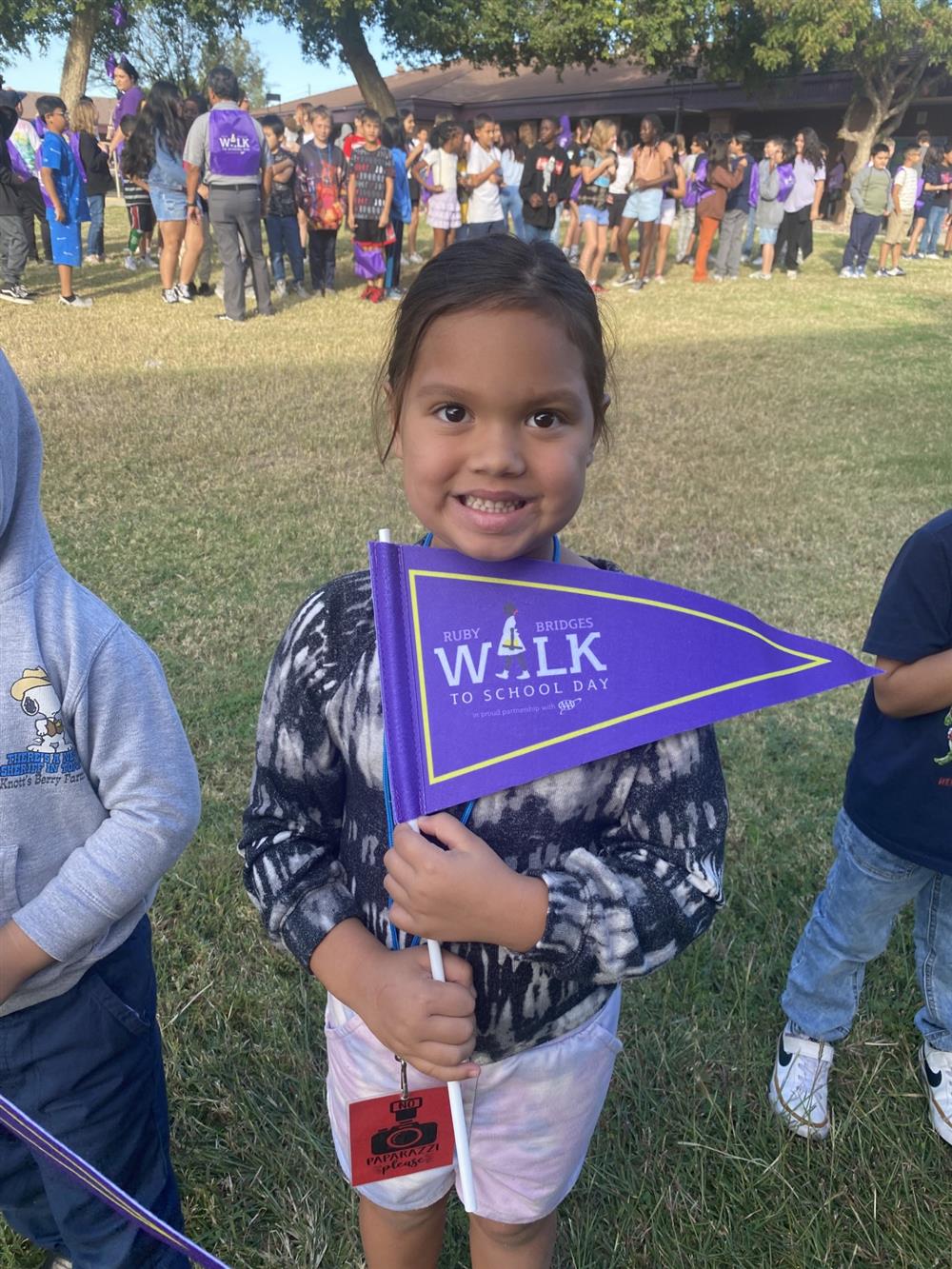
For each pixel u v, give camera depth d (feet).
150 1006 4.82
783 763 10.15
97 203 38.83
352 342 26.53
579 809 3.64
